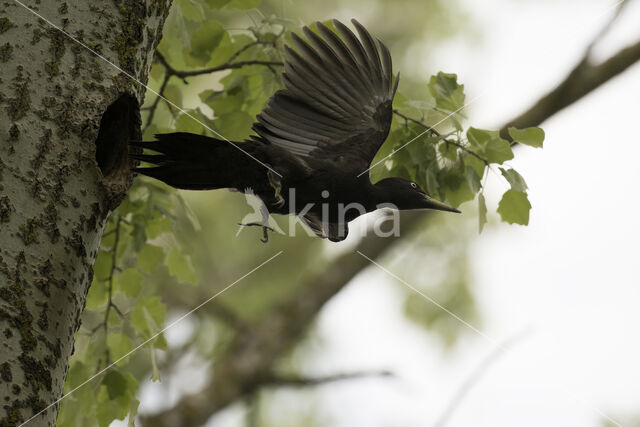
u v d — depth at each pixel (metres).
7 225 5.15
